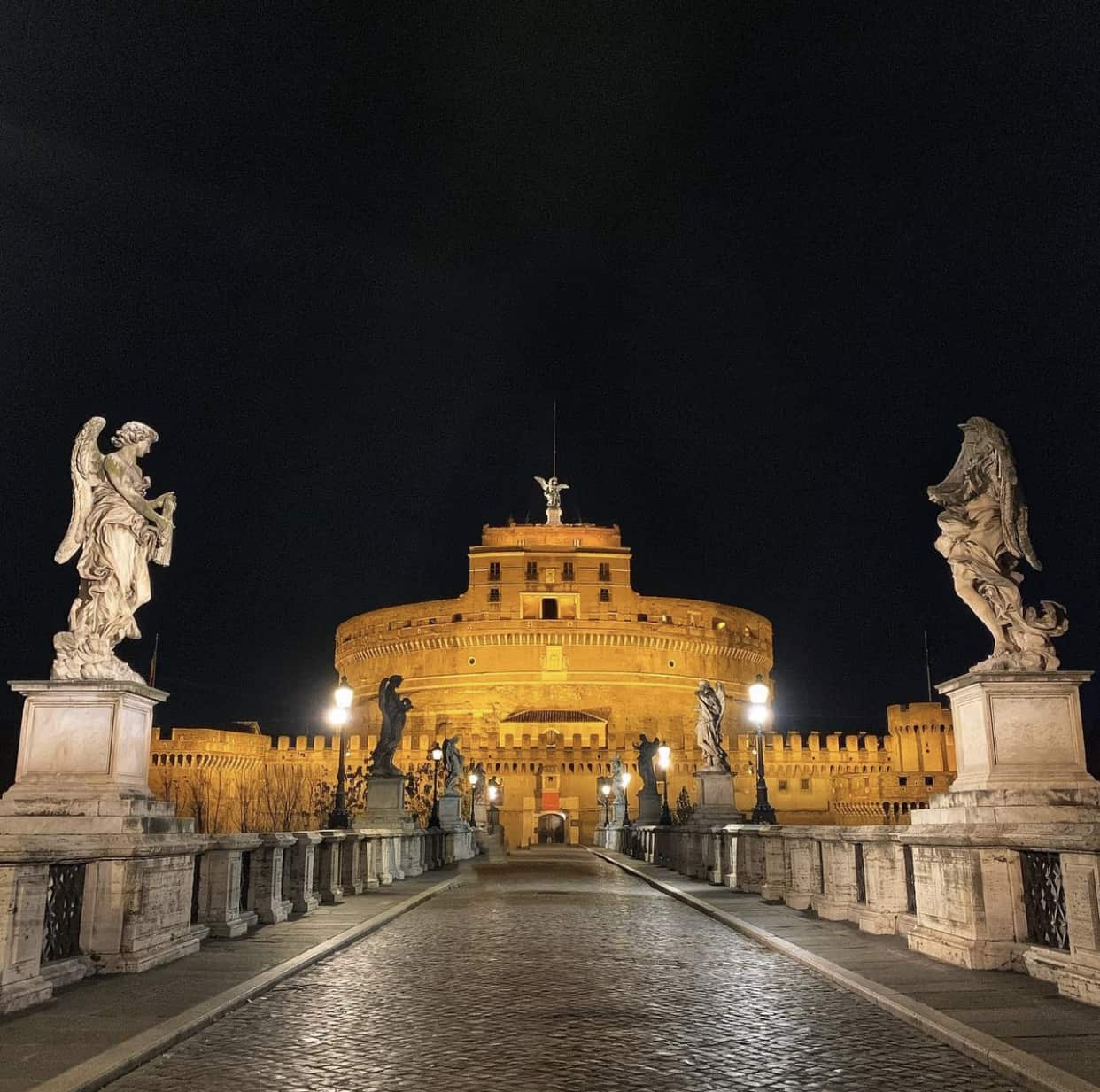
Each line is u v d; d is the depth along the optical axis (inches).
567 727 4968.0
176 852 532.1
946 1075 320.5
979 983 446.6
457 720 5324.8
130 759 556.4
